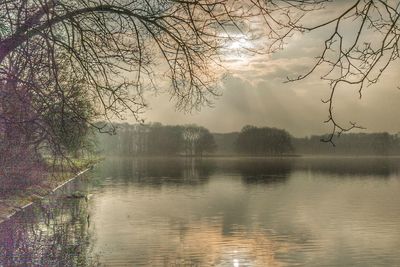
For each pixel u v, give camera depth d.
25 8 9.73
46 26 10.06
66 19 10.52
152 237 25.83
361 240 26.05
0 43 9.88
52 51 9.34
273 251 23.09
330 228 29.97
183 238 25.84
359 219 34.03
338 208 40.53
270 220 33.22
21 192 34.12
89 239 24.42
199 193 52.78
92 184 63.31
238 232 28.17
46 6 9.16
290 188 60.84
